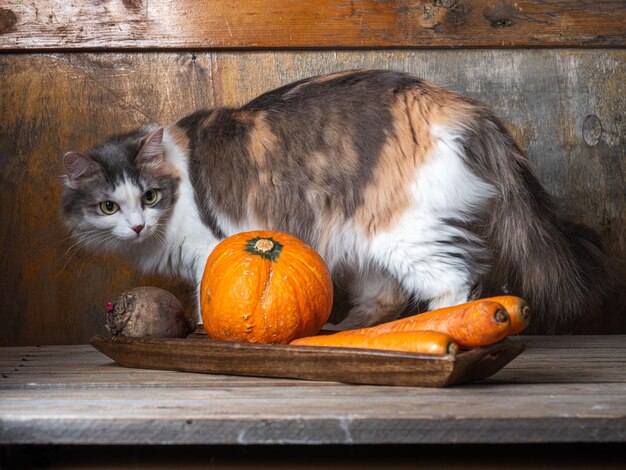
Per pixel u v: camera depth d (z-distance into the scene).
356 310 1.67
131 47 1.69
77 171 1.49
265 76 1.71
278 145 1.50
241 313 1.28
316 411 1.08
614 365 1.35
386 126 1.47
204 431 1.06
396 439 1.06
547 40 1.71
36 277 1.70
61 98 1.70
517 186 1.50
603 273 1.58
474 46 1.71
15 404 1.12
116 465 1.14
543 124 1.72
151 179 1.49
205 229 1.52
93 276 1.71
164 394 1.16
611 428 1.06
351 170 1.47
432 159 1.45
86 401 1.13
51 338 1.70
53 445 1.17
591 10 1.71
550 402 1.11
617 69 1.72
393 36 1.70
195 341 1.27
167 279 1.71
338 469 1.13
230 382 1.22
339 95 1.51
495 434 1.06
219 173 1.51
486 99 1.72
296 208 1.49
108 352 1.33
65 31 1.69
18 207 1.69
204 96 1.71
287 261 1.30
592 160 1.72
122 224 1.49
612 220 1.72
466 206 1.46
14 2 1.68
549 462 1.14
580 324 1.73
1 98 1.69
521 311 1.19
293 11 1.69
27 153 1.69
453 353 1.16
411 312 1.68
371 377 1.19
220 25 1.69
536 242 1.51
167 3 1.69
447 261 1.46
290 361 1.22
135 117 1.71
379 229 1.47
